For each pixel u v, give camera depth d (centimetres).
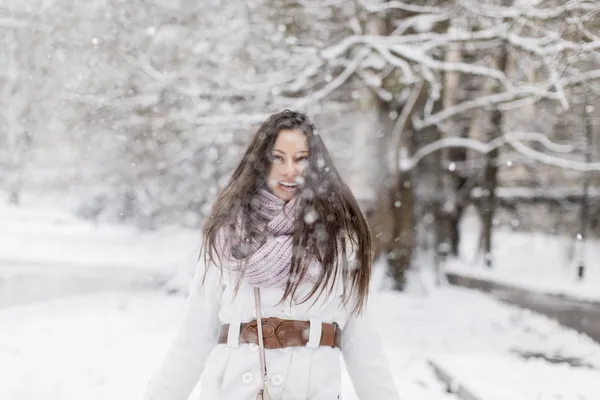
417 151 1580
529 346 987
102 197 2916
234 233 191
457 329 1129
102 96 1321
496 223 3356
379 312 1266
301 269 187
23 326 978
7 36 1499
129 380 654
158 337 905
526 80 1378
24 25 1367
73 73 1353
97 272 1792
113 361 742
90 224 3114
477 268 3094
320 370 190
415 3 1357
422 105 1558
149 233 2836
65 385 630
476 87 1886
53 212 3309
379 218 1538
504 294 2030
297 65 1267
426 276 1811
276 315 192
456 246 3406
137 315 1111
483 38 1110
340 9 1314
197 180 2025
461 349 927
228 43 1246
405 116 1470
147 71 1238
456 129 2145
